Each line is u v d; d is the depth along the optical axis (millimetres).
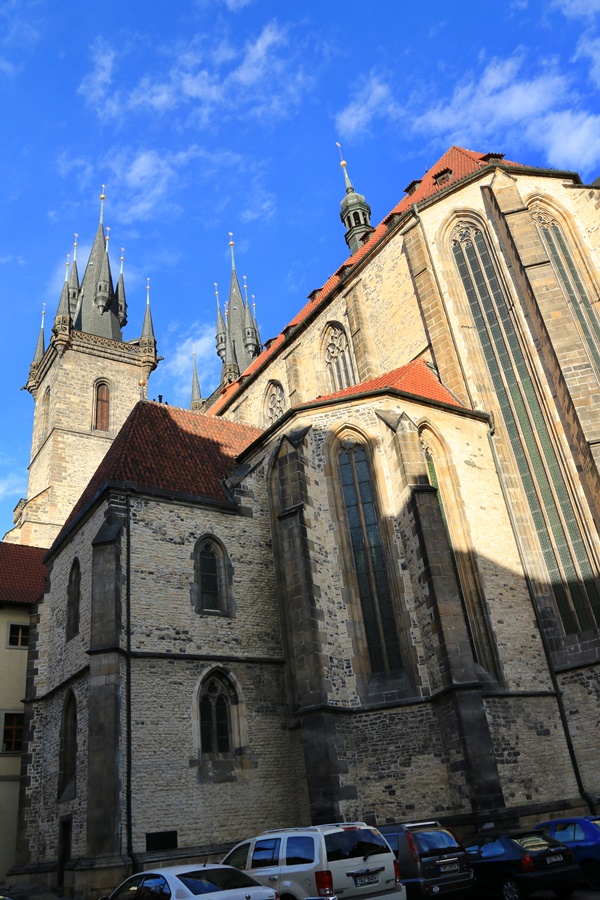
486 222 35625
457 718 23031
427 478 27219
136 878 13898
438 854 16156
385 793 23750
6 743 35000
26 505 61094
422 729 24109
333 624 26203
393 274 39125
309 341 45594
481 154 44188
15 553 41500
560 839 19578
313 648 24859
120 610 25250
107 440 67500
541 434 31141
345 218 61531
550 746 25891
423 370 34469
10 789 34250
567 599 28656
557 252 35531
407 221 38438
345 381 42531
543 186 36594
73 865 23031
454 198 37156
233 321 86875
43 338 78938
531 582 29047
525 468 31172
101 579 25453
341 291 43156
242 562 29375
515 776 24266
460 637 24312
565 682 27469
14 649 36875
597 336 33531
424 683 24781
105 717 23375
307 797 25031
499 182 35500
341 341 43188
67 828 25953
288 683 27328
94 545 26031
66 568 31438
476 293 35156
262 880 15031
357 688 25375
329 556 27391
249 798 25109
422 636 25391
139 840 22516
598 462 27656
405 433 27750
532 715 26078
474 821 21734
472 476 30219
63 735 27828
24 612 37844
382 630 26312
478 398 32781
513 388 32562
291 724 26406
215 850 23344
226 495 30875
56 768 27922
